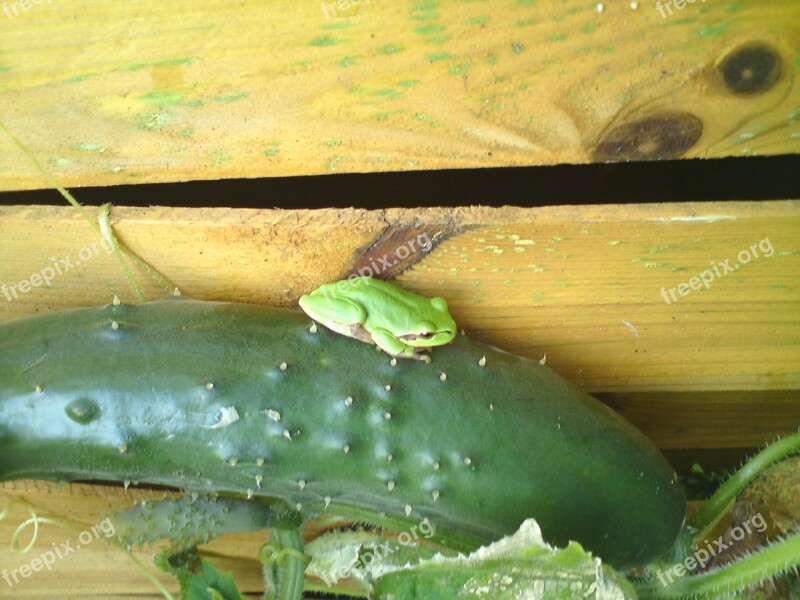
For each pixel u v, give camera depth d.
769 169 0.24
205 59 0.19
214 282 0.22
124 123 0.20
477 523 0.21
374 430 0.20
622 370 0.24
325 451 0.20
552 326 0.23
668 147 0.21
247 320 0.21
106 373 0.19
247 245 0.21
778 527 0.25
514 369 0.21
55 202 0.23
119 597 0.27
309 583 0.26
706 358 0.24
